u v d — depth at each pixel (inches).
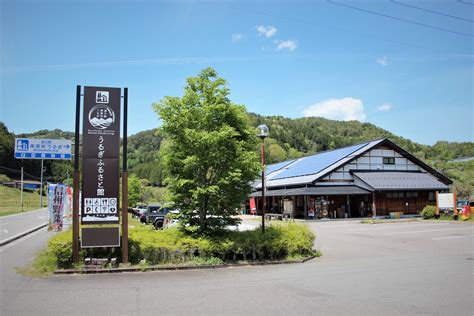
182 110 466.9
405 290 312.8
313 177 1411.2
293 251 492.4
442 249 596.1
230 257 472.4
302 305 267.1
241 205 490.9
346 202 1438.2
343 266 442.0
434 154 4020.7
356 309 257.0
